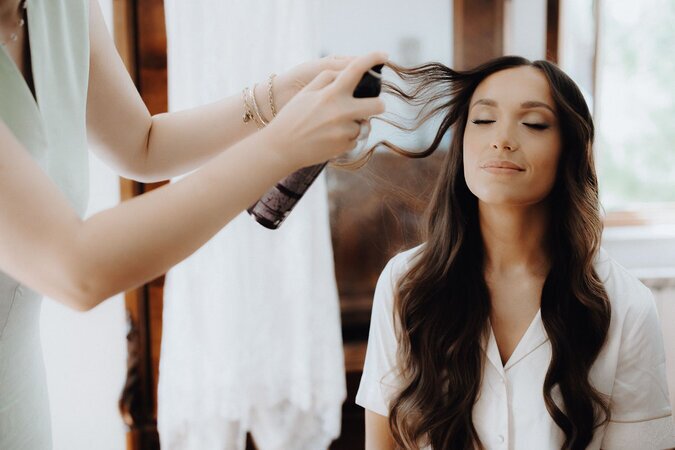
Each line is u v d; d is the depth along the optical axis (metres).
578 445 0.79
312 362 1.63
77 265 0.47
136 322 1.63
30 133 0.60
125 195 1.58
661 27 2.07
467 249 0.87
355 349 1.74
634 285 0.83
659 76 2.10
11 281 0.63
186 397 1.59
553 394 0.80
